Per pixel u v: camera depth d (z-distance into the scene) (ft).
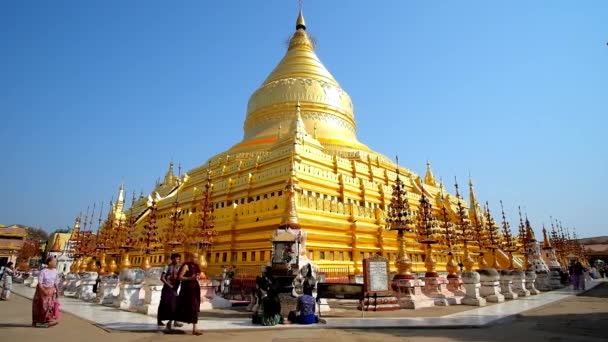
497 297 89.45
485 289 91.86
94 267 137.49
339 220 125.80
